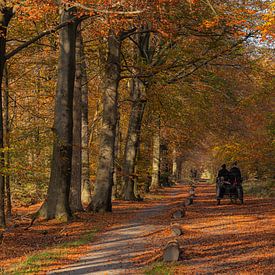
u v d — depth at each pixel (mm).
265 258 10016
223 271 8969
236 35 19906
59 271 9523
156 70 22641
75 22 17703
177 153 60750
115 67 23031
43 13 13344
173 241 10375
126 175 30641
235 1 20141
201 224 16109
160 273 8891
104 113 22969
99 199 22344
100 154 22734
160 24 16609
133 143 31109
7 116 21344
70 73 18328
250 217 17625
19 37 21906
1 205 15211
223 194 24484
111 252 11633
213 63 23312
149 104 29625
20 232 15422
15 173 19688
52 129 18312
